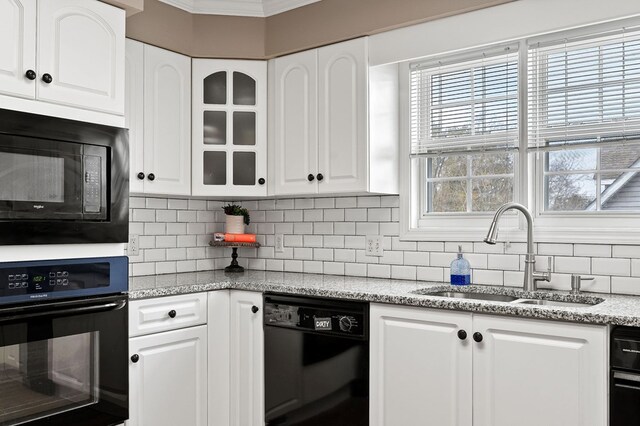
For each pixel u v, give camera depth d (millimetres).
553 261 2613
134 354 2525
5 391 2010
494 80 2869
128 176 2428
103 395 2309
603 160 2600
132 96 2869
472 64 2924
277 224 3586
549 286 2621
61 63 2234
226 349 2934
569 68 2650
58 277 2178
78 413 2225
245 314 2887
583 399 1933
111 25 2418
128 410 2408
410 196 3070
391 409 2385
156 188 2980
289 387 2703
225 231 3713
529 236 2553
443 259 2930
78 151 2252
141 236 3260
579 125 2615
